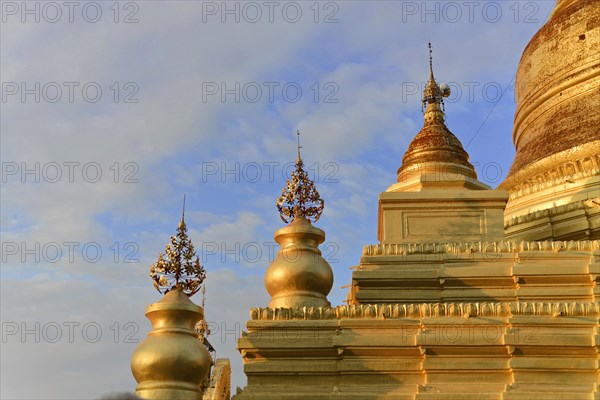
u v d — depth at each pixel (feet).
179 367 97.40
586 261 115.14
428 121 144.66
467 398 96.17
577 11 168.96
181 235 106.01
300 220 121.08
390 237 125.90
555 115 165.58
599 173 148.15
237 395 98.53
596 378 98.53
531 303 103.71
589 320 101.24
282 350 102.06
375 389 99.25
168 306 100.63
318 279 115.96
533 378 98.63
